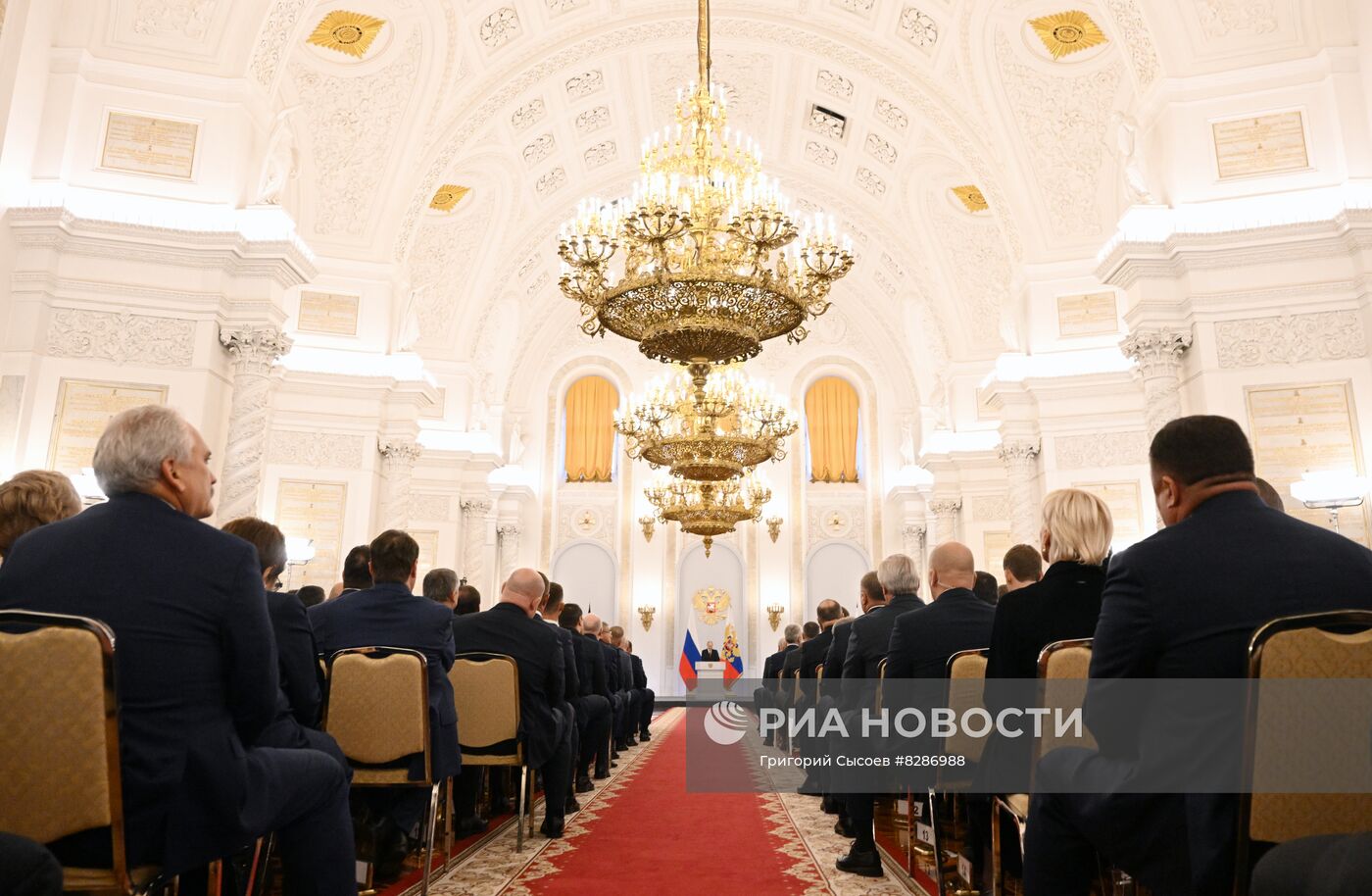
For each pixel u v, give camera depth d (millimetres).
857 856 4582
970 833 4020
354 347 13539
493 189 17156
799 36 15383
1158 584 2117
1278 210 8828
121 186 9297
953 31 13469
